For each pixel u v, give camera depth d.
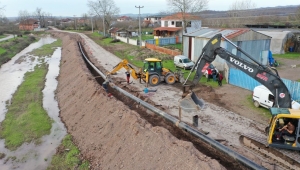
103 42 66.06
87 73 28.03
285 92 12.78
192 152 11.30
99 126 17.23
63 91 27.89
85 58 41.44
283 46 38.81
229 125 16.22
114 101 18.91
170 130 15.59
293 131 12.06
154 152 12.48
